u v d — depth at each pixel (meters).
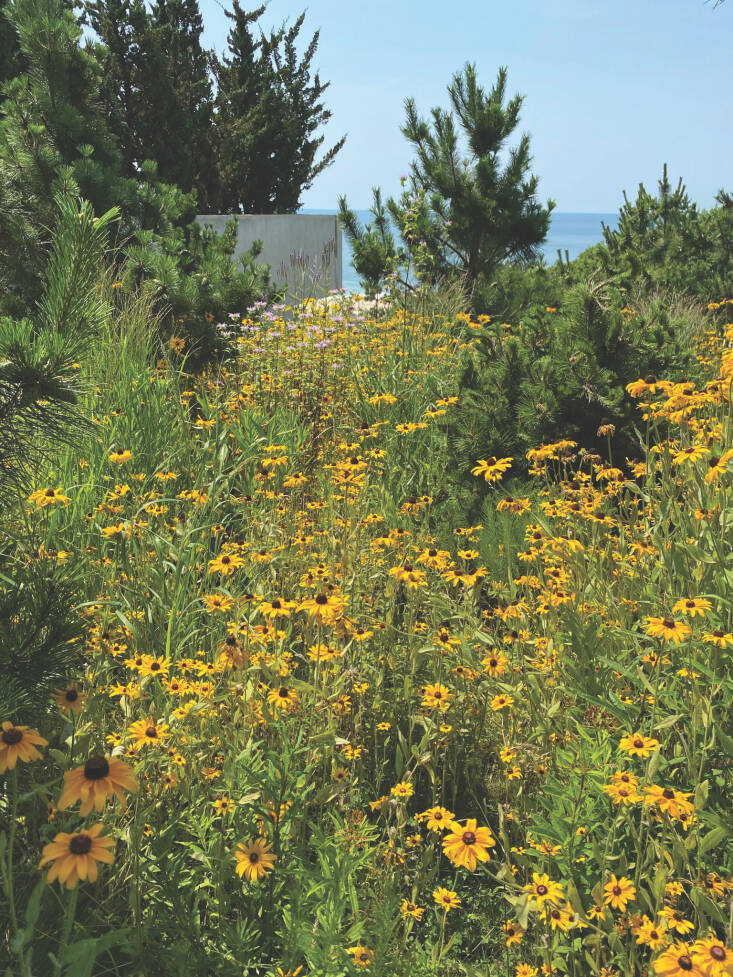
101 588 3.39
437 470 5.50
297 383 6.42
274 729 2.63
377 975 1.87
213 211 25.28
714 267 12.13
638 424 5.29
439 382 6.24
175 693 2.46
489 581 4.06
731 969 1.51
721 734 2.28
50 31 7.14
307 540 3.70
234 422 5.53
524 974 2.05
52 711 2.16
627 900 2.03
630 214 13.52
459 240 10.85
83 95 7.60
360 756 2.82
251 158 25.47
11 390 2.07
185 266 7.60
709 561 2.79
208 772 2.37
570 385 5.29
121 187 7.26
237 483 5.12
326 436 5.96
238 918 2.17
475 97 10.56
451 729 2.79
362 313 9.20
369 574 3.57
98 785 1.53
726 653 2.51
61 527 3.87
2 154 6.52
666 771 2.53
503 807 2.54
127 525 3.39
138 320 6.14
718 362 5.79
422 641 3.25
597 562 3.58
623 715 2.36
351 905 2.08
